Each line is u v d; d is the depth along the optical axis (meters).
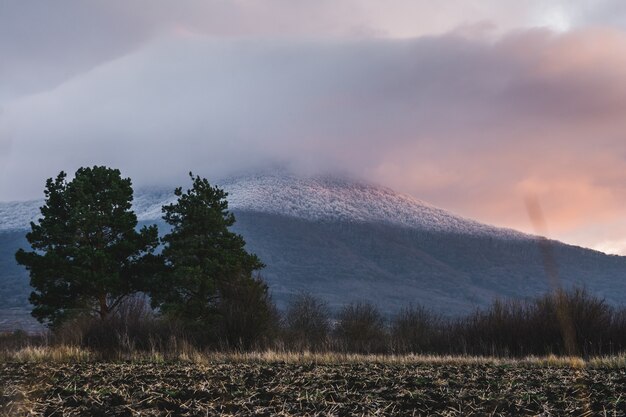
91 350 35.03
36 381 19.42
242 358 30.80
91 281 60.34
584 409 14.93
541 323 39.84
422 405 16.28
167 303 61.59
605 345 36.88
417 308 58.88
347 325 57.56
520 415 14.94
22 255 62.94
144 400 16.34
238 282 52.62
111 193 66.31
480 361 30.77
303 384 19.88
